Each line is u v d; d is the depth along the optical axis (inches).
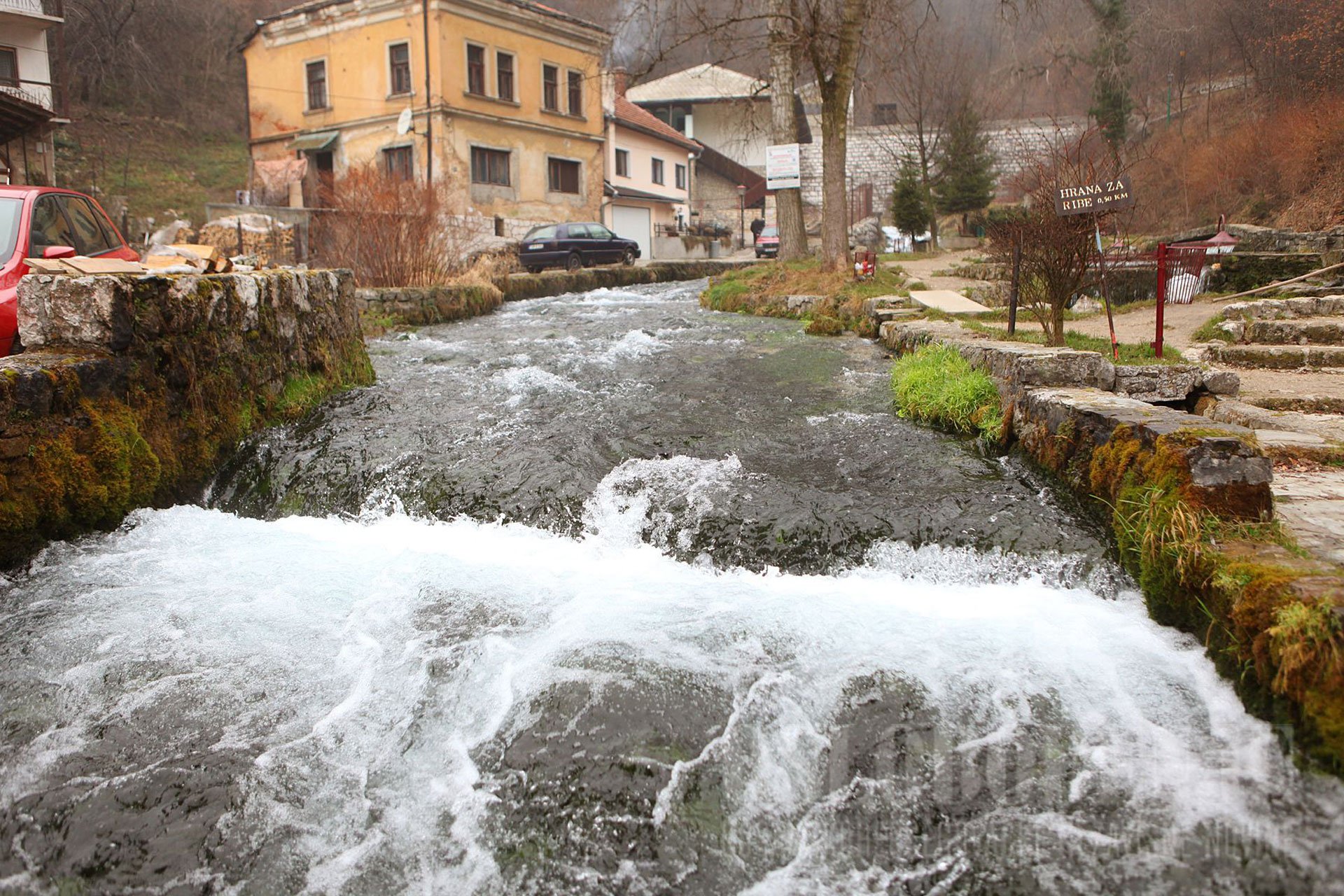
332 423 259.9
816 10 613.0
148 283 202.1
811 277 591.2
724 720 119.3
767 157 764.6
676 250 1454.2
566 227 932.0
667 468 210.8
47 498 170.1
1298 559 118.1
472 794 108.6
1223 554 122.9
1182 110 1125.7
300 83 1085.8
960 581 161.8
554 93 1154.0
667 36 719.7
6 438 163.5
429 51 979.3
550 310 624.4
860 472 211.0
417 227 609.0
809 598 155.1
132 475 191.5
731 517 182.5
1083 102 1416.1
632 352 390.3
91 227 264.4
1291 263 505.4
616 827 102.8
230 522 201.2
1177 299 492.7
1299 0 895.1
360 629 147.3
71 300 187.3
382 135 1034.1
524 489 203.2
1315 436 191.2
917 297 461.1
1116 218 324.5
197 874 98.0
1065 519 175.3
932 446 230.4
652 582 166.4
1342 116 732.7
